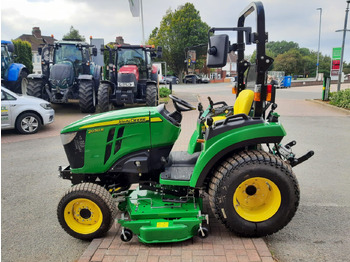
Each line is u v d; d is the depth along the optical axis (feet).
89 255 9.74
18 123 28.55
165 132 11.11
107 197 10.65
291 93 70.95
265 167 9.97
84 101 38.52
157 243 10.39
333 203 13.65
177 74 162.40
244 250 9.85
